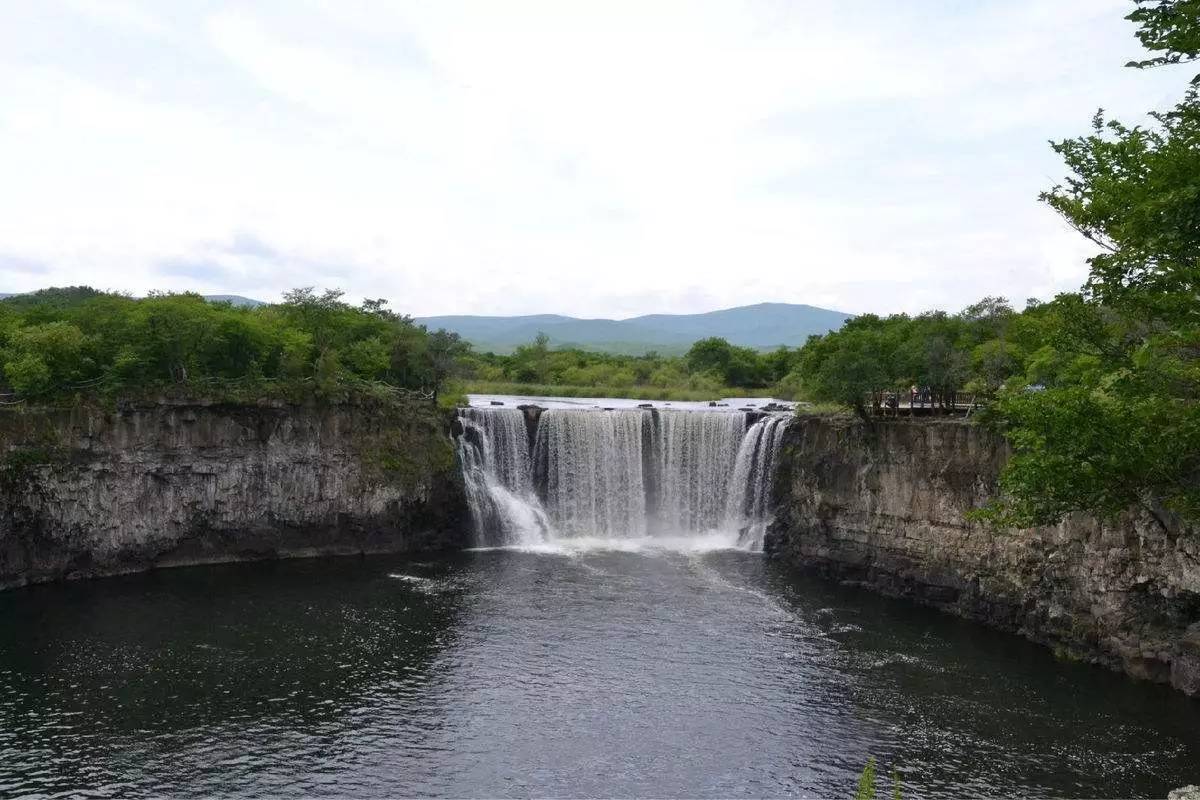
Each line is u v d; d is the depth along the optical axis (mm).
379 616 56062
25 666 47000
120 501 64688
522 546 77125
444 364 87625
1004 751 38750
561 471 80875
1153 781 36094
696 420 80625
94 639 51219
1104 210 24297
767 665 48469
